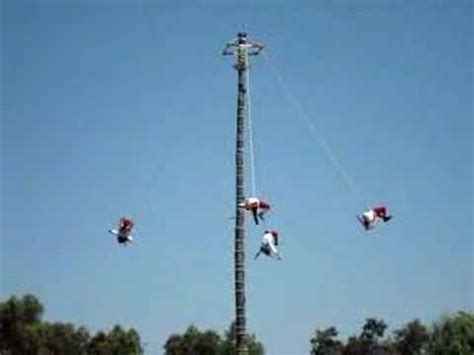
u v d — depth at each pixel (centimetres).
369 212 3853
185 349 14250
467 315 11606
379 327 17738
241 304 3756
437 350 11456
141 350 13975
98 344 13675
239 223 3769
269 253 3784
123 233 3916
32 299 12850
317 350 17938
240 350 3703
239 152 3800
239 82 3831
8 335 12619
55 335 12938
